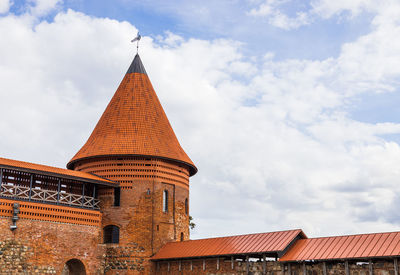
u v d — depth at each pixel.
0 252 37.78
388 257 32.09
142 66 54.53
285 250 37.69
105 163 48.28
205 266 42.44
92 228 43.88
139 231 46.62
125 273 45.44
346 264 34.34
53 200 42.31
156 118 51.59
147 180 48.03
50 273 40.16
